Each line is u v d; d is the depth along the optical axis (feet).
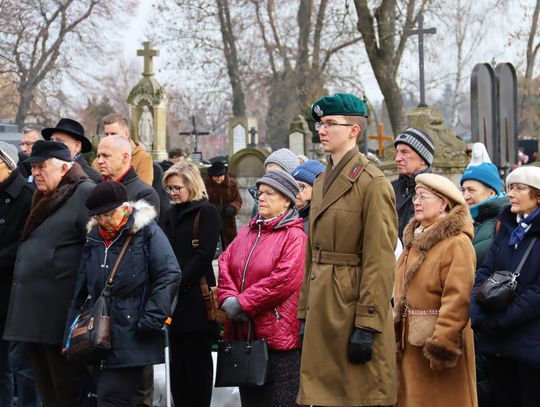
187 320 27.89
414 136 28.27
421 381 23.04
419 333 22.97
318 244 22.12
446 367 22.47
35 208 27.71
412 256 23.57
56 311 27.35
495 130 48.21
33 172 27.94
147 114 104.99
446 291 22.63
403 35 100.27
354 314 21.50
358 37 136.67
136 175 29.25
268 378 24.85
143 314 24.39
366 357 21.21
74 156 32.04
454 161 53.57
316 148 95.91
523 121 211.61
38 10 163.02
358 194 21.72
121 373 24.53
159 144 104.99
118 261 24.67
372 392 21.38
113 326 24.40
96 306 24.39
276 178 25.70
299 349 25.20
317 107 22.25
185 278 27.78
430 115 54.65
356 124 22.11
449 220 23.09
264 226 25.62
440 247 23.04
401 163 28.40
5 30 158.92
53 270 27.37
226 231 57.72
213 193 57.72
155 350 24.72
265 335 25.05
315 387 21.54
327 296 21.63
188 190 28.40
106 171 28.78
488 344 22.77
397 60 104.32
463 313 22.49
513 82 50.65
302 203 29.27
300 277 25.12
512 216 23.36
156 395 30.01
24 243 27.81
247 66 155.43
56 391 27.91
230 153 117.60
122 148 28.86
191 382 28.37
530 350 22.04
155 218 27.14
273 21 153.07
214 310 27.99
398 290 23.70
